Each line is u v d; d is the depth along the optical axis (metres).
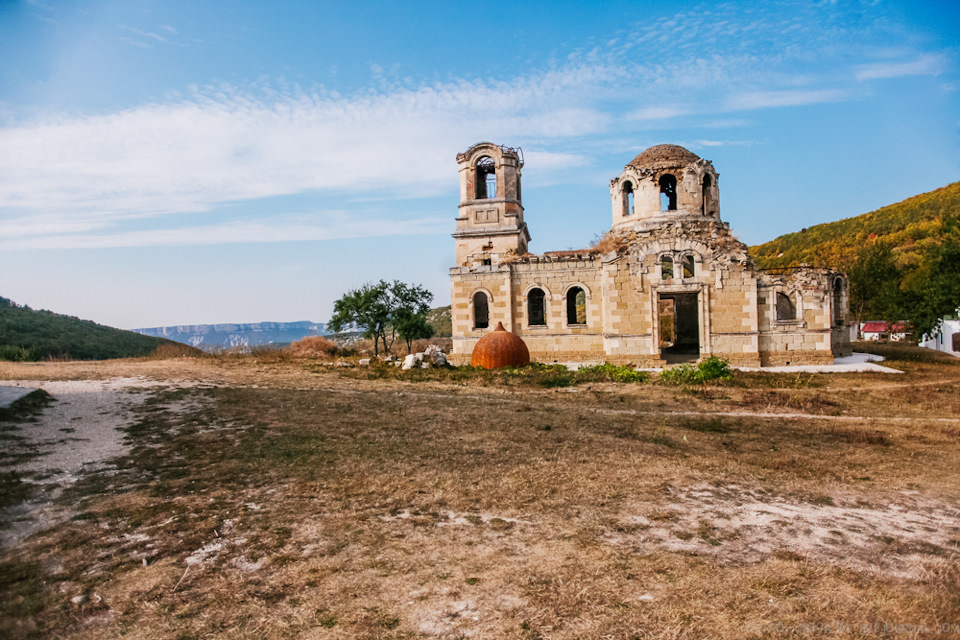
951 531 9.28
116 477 11.13
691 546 8.40
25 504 9.67
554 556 7.94
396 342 55.16
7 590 6.96
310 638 6.05
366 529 8.86
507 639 5.99
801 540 8.71
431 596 6.88
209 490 10.48
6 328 58.38
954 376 27.64
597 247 36.75
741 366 31.09
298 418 16.73
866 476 12.28
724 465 12.73
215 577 7.37
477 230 39.25
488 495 10.45
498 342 31.39
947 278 39.09
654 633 6.07
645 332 31.86
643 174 36.56
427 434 15.07
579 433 15.43
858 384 25.53
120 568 7.60
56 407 16.98
